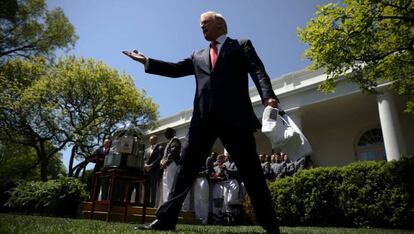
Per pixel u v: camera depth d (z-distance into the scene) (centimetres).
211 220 803
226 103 265
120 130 558
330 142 1823
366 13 713
